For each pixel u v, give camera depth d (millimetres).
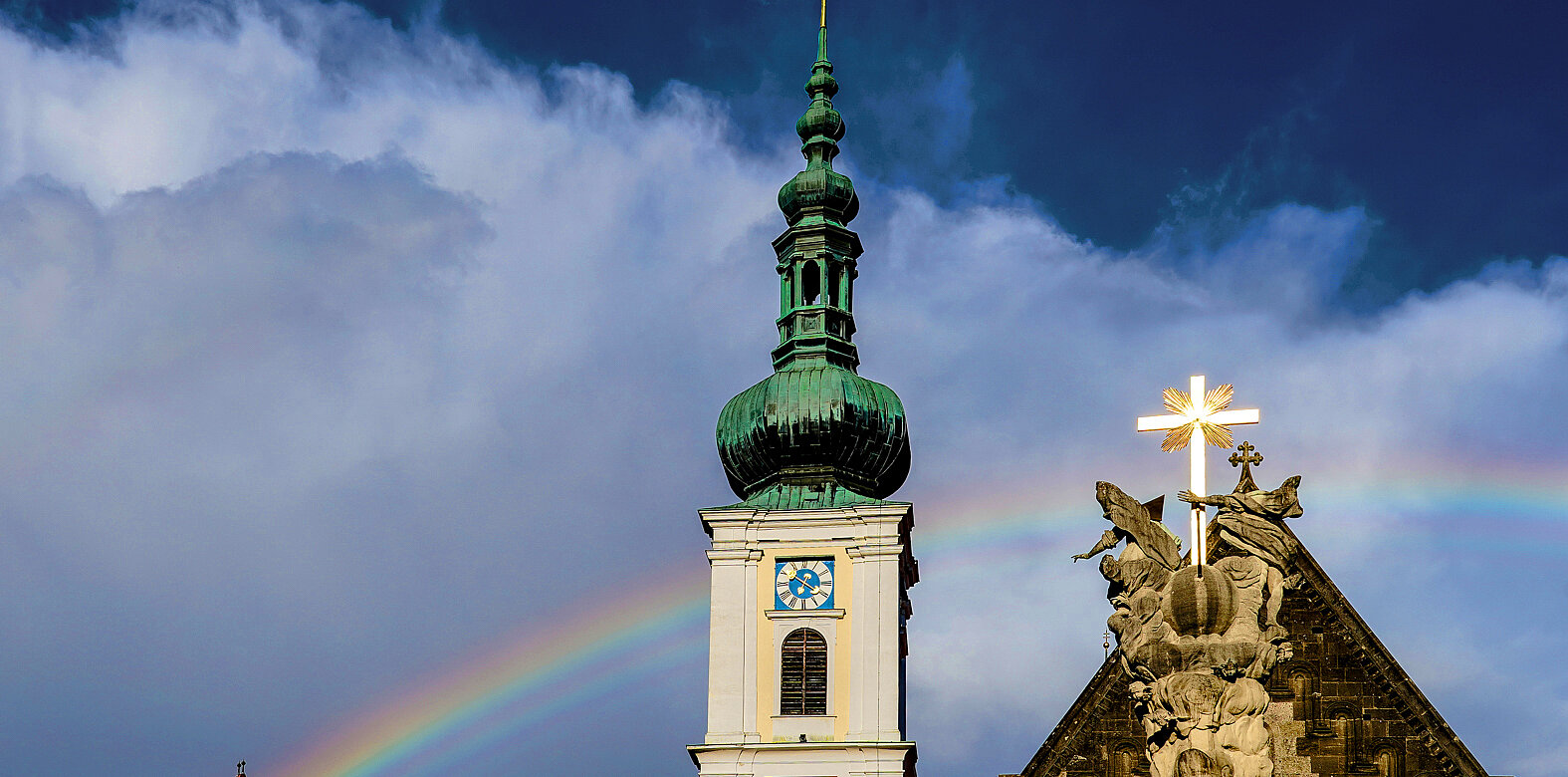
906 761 102812
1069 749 83500
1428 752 82125
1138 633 68125
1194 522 69188
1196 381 70625
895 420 108875
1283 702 82875
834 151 113562
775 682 103125
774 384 108938
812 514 104938
